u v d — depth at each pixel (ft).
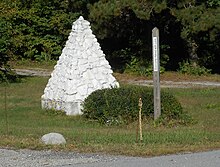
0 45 100.58
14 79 108.17
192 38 118.73
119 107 57.88
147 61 124.26
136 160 36.91
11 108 72.08
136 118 57.62
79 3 131.54
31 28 145.07
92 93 61.36
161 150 40.04
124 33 126.41
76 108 65.16
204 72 121.80
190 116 59.47
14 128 53.57
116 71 130.00
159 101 55.98
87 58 66.64
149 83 106.42
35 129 52.95
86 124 58.49
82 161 36.76
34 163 36.32
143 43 126.11
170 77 117.39
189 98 81.20
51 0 144.36
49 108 68.59
